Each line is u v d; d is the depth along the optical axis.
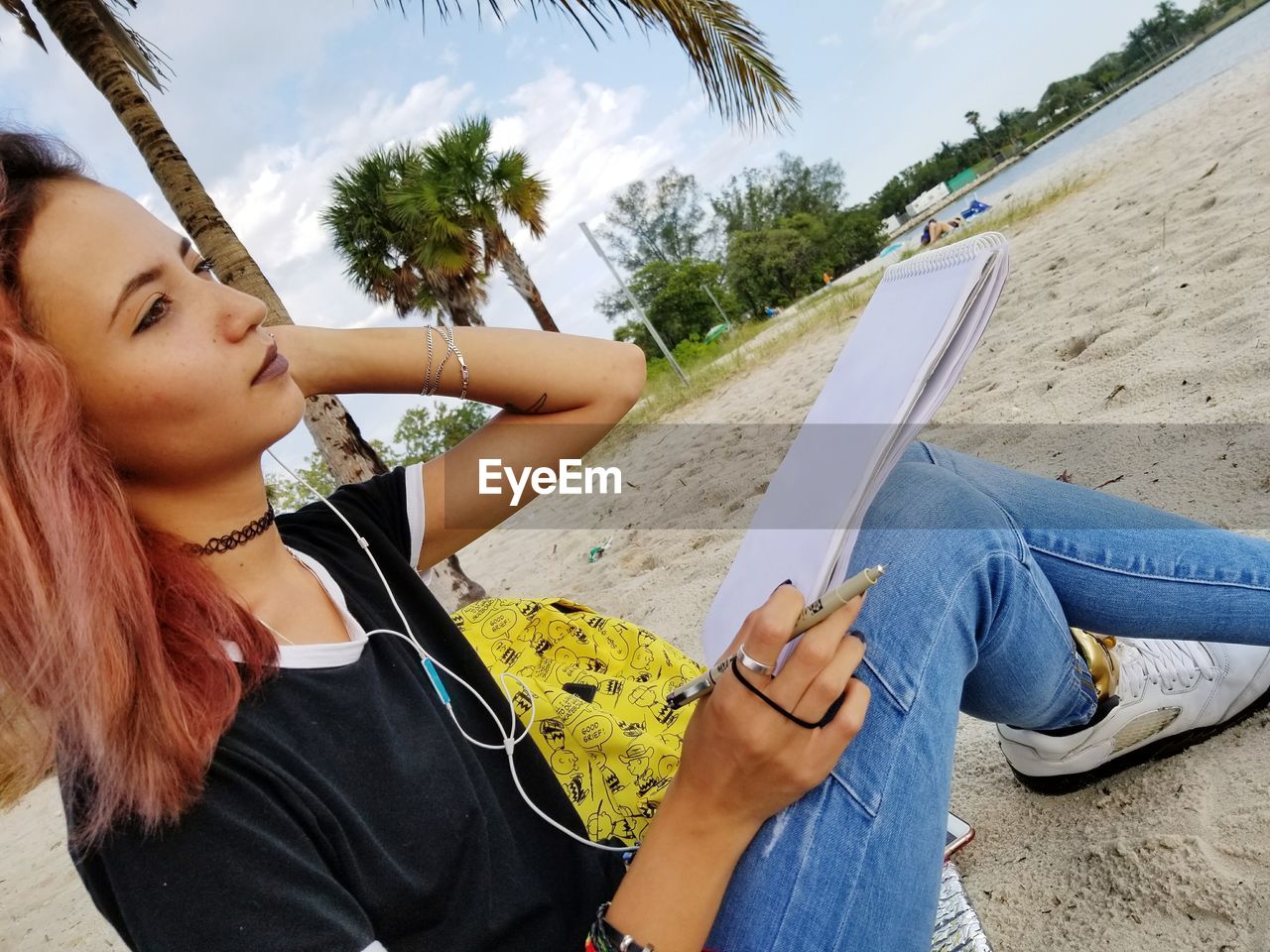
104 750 0.66
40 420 0.69
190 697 0.71
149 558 0.78
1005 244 0.79
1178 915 1.14
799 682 0.77
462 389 1.28
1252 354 2.50
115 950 2.57
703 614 2.89
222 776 0.71
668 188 51.84
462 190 13.40
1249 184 4.27
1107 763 1.37
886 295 1.08
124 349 0.76
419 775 0.83
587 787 1.12
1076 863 1.31
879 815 0.87
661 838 0.83
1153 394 2.66
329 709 0.81
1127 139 12.80
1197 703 1.32
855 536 0.82
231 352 0.83
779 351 10.41
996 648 1.04
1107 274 4.21
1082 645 1.25
